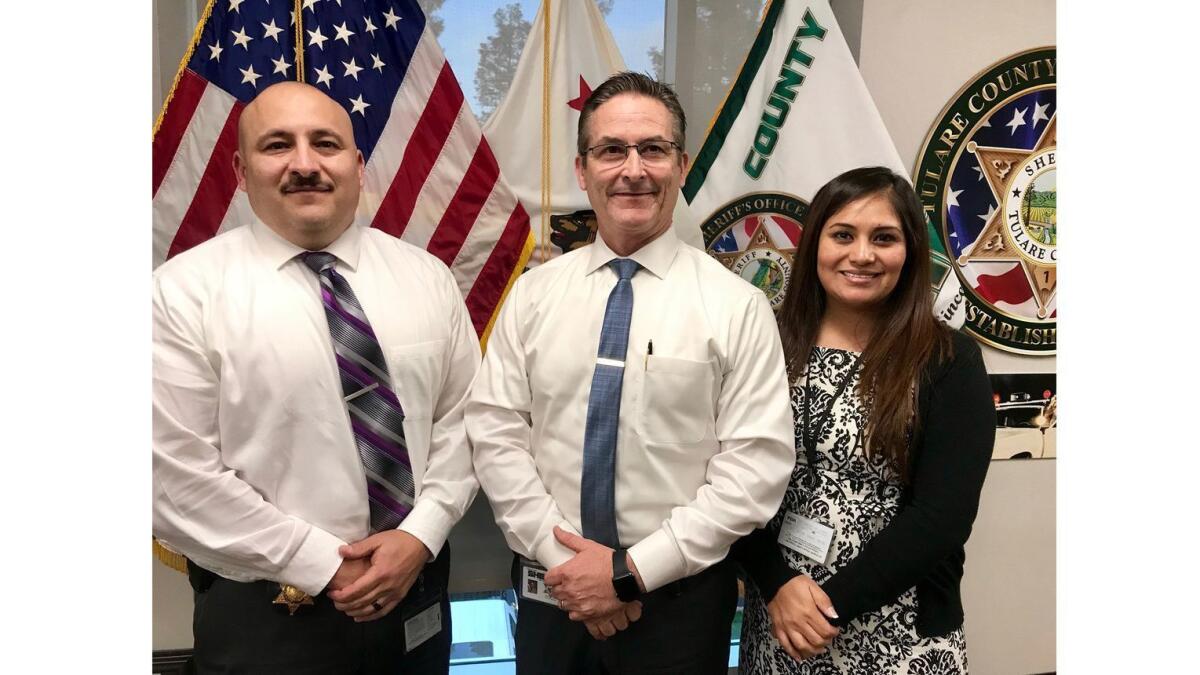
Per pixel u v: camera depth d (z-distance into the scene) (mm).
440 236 1562
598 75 1660
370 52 1521
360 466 1122
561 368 1141
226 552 1039
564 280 1210
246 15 1466
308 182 1091
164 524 1047
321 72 1496
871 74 1758
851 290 1184
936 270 1772
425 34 1542
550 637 1166
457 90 1556
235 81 1460
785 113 1680
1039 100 1805
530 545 1127
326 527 1110
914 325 1173
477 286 1588
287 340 1084
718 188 1706
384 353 1147
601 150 1107
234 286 1092
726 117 1714
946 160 1783
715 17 1820
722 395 1141
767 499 1095
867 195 1169
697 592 1146
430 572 1231
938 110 1786
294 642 1102
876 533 1161
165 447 1031
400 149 1541
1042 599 2012
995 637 2010
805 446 1202
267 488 1090
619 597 1057
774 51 1688
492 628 1868
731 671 1996
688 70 1823
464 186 1565
